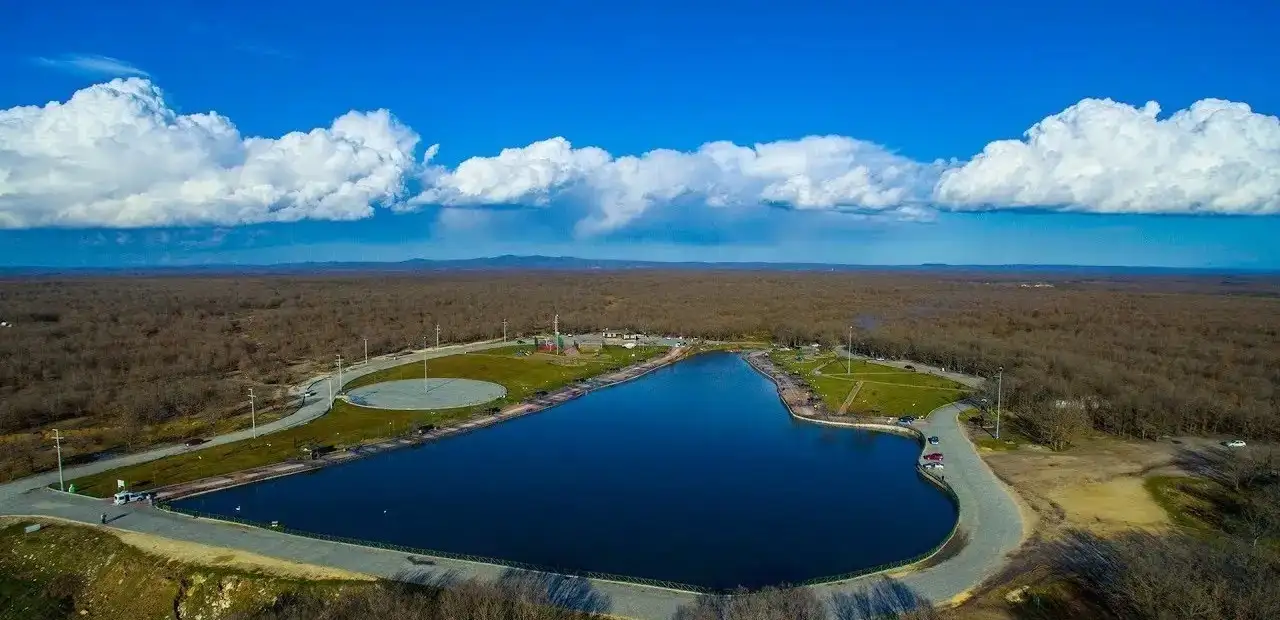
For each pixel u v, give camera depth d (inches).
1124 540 4483.3
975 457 6304.1
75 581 4195.4
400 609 3321.9
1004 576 4060.0
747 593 3725.4
